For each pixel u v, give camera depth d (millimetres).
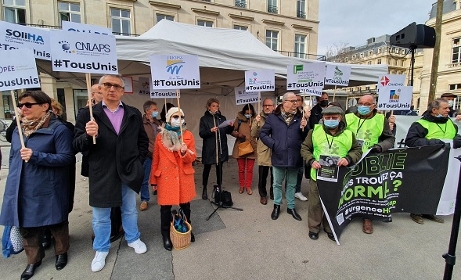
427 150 3035
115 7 16250
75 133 2152
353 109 3445
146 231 2986
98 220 2281
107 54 2246
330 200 2629
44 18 14859
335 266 2287
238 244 2672
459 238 2738
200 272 2219
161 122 3988
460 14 25156
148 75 5770
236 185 4781
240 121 4324
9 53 1904
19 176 2039
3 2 14312
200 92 7309
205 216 3373
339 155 2604
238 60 3938
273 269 2254
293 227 3055
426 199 3107
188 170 2668
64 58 2047
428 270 2219
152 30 5371
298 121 3186
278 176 3234
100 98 2934
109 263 2354
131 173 2283
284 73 4301
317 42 22625
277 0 20969
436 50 7035
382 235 2842
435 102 3176
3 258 2475
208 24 19125
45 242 2627
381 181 2898
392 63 51375
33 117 2098
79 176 5500
